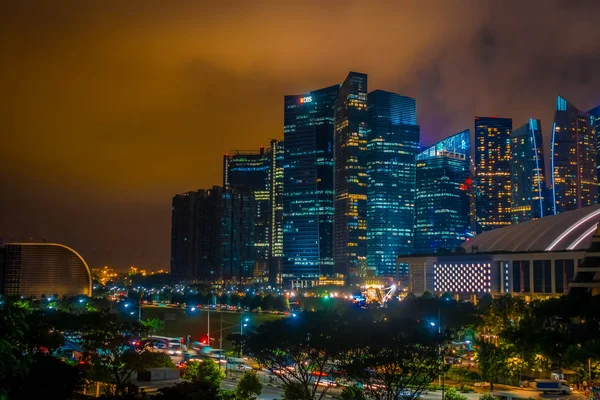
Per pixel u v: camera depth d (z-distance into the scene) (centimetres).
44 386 9688
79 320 14288
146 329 14712
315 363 12031
